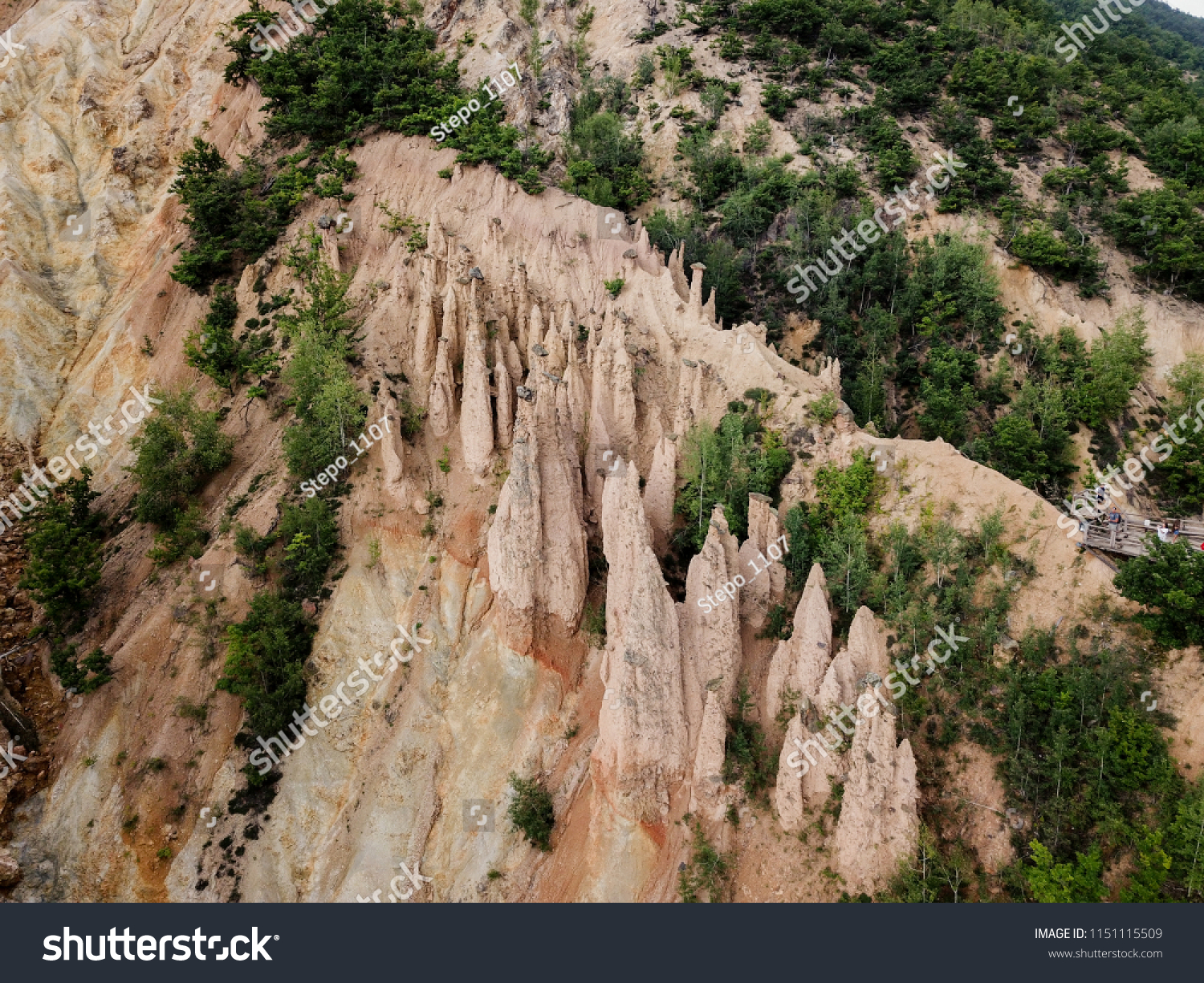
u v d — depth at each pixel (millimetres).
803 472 43406
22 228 60531
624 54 87188
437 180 57500
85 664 41594
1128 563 33406
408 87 61719
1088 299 62500
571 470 44781
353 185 58156
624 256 53312
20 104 66812
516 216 55750
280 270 56031
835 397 44688
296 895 37688
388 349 50844
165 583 44875
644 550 37469
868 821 32594
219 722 40781
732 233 68875
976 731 34000
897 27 89125
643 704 36031
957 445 52781
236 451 49656
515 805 38844
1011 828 32125
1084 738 31484
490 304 52312
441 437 48781
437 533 46281
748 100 80250
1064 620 35250
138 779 39500
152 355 56406
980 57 79312
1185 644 32344
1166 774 29719
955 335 59781
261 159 63250
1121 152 74188
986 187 68875
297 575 44156
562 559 42781
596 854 36844
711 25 89438
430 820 39781
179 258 59000
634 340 50531
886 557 39281
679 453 45406
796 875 33844
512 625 42250
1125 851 29938
